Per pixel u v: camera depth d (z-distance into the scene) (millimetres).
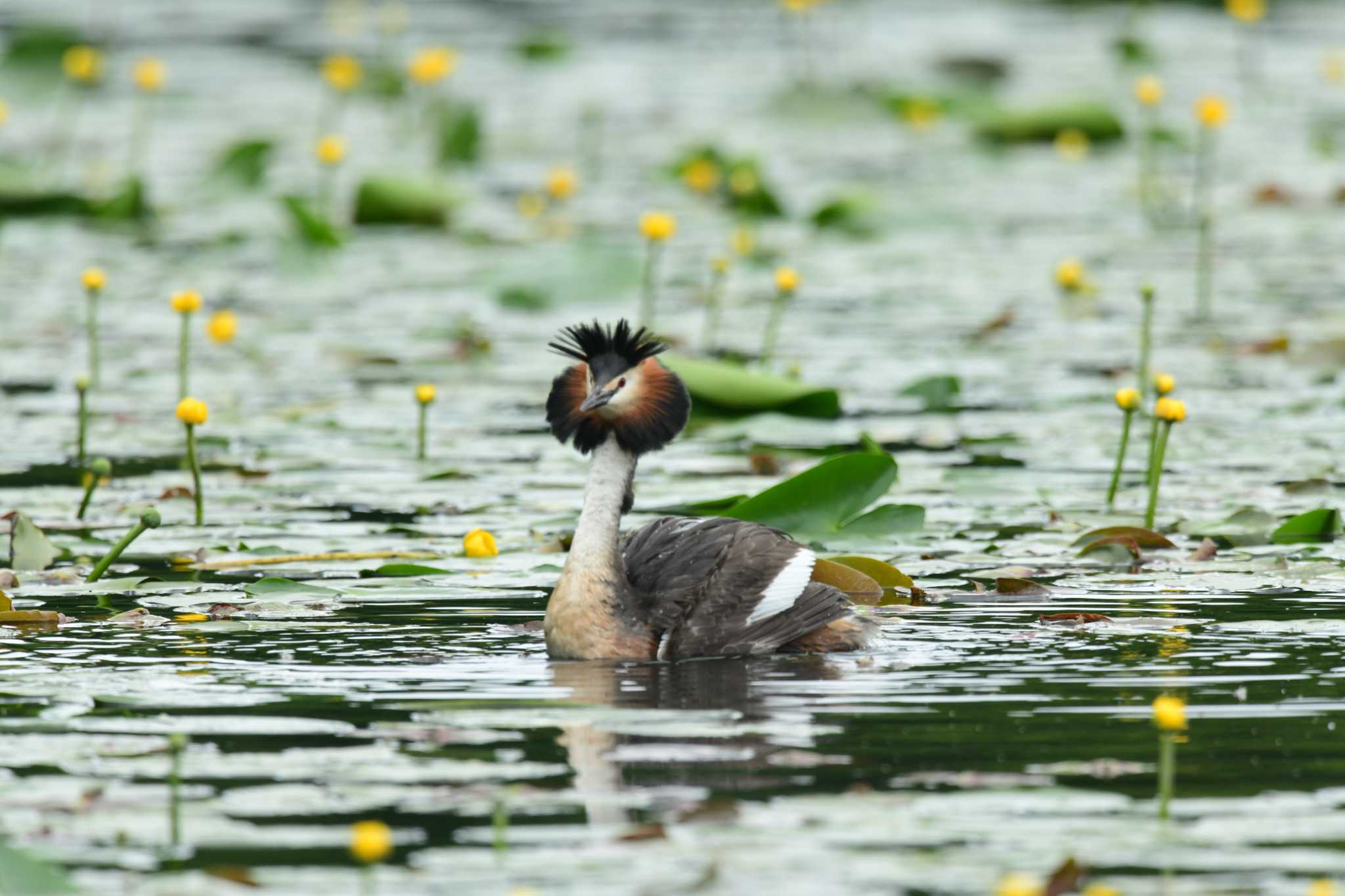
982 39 45125
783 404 17344
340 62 31812
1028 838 7344
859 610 11406
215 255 26266
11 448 16266
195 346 20812
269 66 42531
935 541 13172
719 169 29922
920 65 40656
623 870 7047
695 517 12336
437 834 7445
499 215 29094
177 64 42344
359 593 11836
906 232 27422
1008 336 21031
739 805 7730
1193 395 18141
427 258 25984
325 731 8812
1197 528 13430
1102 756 8383
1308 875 6973
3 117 27875
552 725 8906
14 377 19250
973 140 35219
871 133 36844
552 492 14781
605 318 22125
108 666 10062
